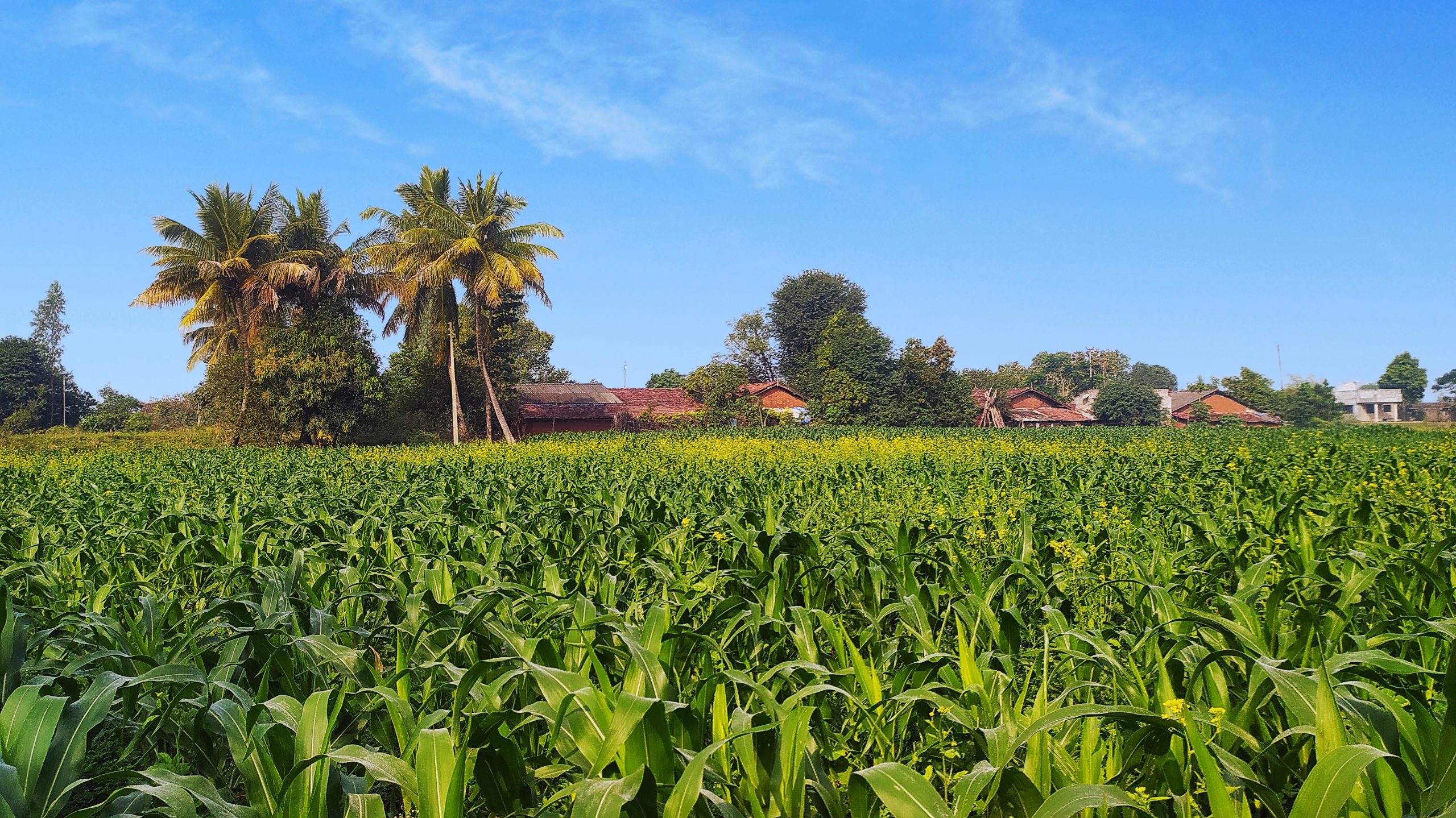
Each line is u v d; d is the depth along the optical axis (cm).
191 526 812
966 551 717
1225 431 4122
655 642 384
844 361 7019
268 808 280
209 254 4009
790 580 577
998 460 1827
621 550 717
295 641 399
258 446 3734
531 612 514
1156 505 971
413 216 4325
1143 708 353
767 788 305
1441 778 251
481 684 354
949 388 6962
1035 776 296
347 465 2019
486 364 5059
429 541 756
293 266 3841
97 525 866
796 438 4281
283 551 689
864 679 374
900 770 260
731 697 423
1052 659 432
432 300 4312
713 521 788
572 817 250
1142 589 526
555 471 1733
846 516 973
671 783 280
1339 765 236
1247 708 331
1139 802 247
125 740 383
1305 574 541
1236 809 262
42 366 7188
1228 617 478
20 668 396
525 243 4328
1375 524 719
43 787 290
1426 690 359
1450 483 1074
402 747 335
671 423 6031
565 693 314
